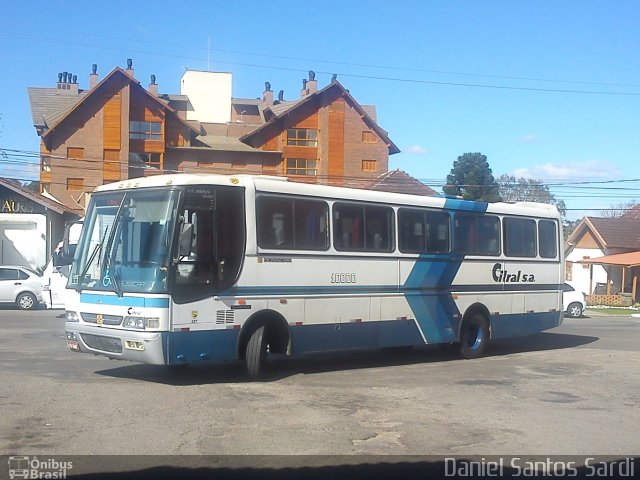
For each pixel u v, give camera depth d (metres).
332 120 56.94
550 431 8.91
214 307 11.20
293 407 9.86
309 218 12.63
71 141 51.25
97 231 11.72
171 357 10.68
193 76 66.38
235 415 9.25
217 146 56.12
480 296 15.73
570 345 18.89
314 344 12.63
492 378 12.97
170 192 10.98
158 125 53.16
